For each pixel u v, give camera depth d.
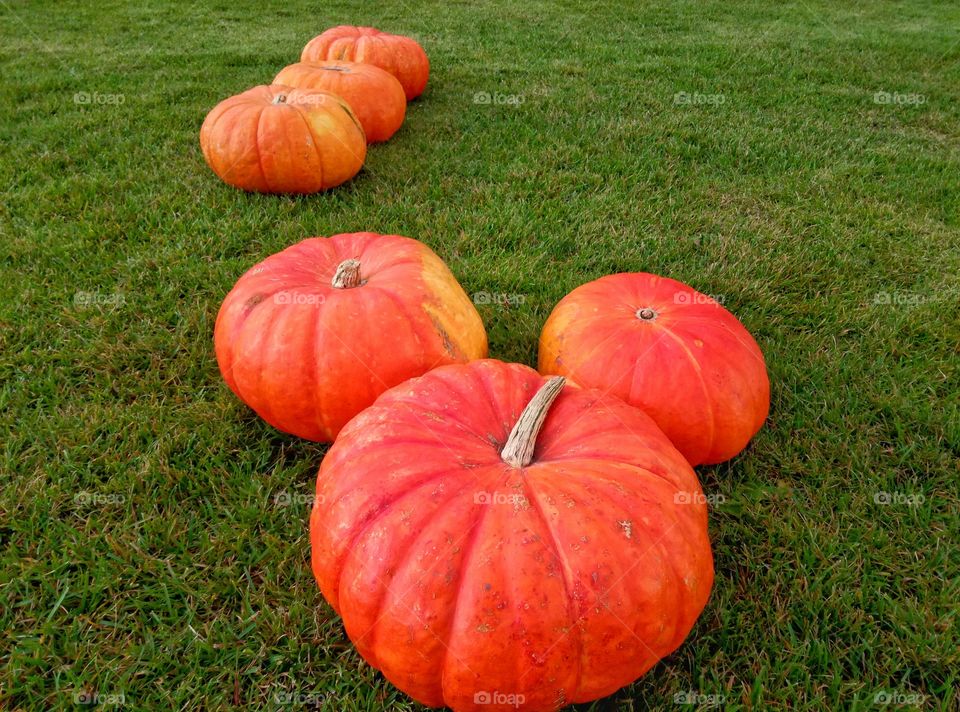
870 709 2.09
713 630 2.30
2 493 2.73
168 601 2.35
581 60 8.85
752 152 5.95
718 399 2.57
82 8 11.66
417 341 2.63
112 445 2.95
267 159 4.65
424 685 1.79
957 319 3.85
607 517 1.80
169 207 4.78
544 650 1.67
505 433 2.11
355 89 5.61
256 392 2.68
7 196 4.88
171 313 3.71
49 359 3.38
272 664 2.21
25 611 2.33
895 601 2.39
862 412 3.20
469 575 1.72
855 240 4.64
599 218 4.79
